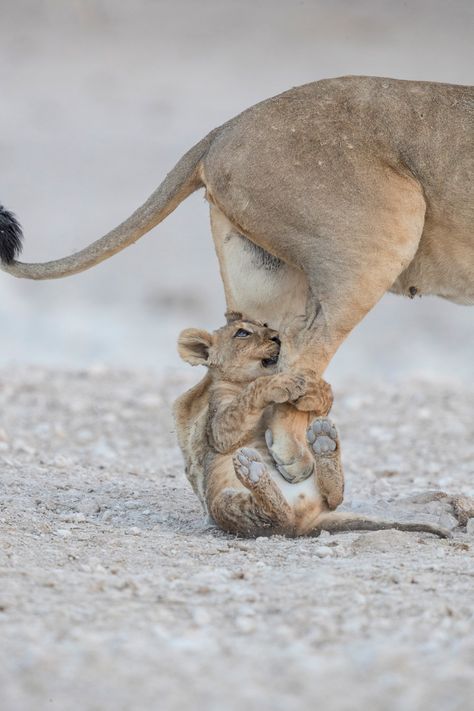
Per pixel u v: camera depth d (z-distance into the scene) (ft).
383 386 79.36
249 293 42.37
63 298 130.72
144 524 41.42
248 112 41.73
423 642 26.91
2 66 202.59
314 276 40.55
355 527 38.17
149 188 161.79
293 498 38.29
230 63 203.51
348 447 62.34
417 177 41.14
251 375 41.57
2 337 117.50
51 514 41.57
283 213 40.60
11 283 133.28
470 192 40.98
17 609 28.94
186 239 146.82
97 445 61.05
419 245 42.14
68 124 182.29
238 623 28.09
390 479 53.88
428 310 130.82
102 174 165.78
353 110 41.29
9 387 73.82
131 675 24.57
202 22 217.56
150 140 177.68
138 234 42.86
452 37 207.41
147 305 130.21
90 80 198.59
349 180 40.45
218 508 38.52
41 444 60.59
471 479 53.31
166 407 70.13
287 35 210.59
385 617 28.99
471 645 26.35
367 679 24.39
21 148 173.37
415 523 37.91
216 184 41.45
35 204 156.25
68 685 24.11
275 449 38.65
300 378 38.52
